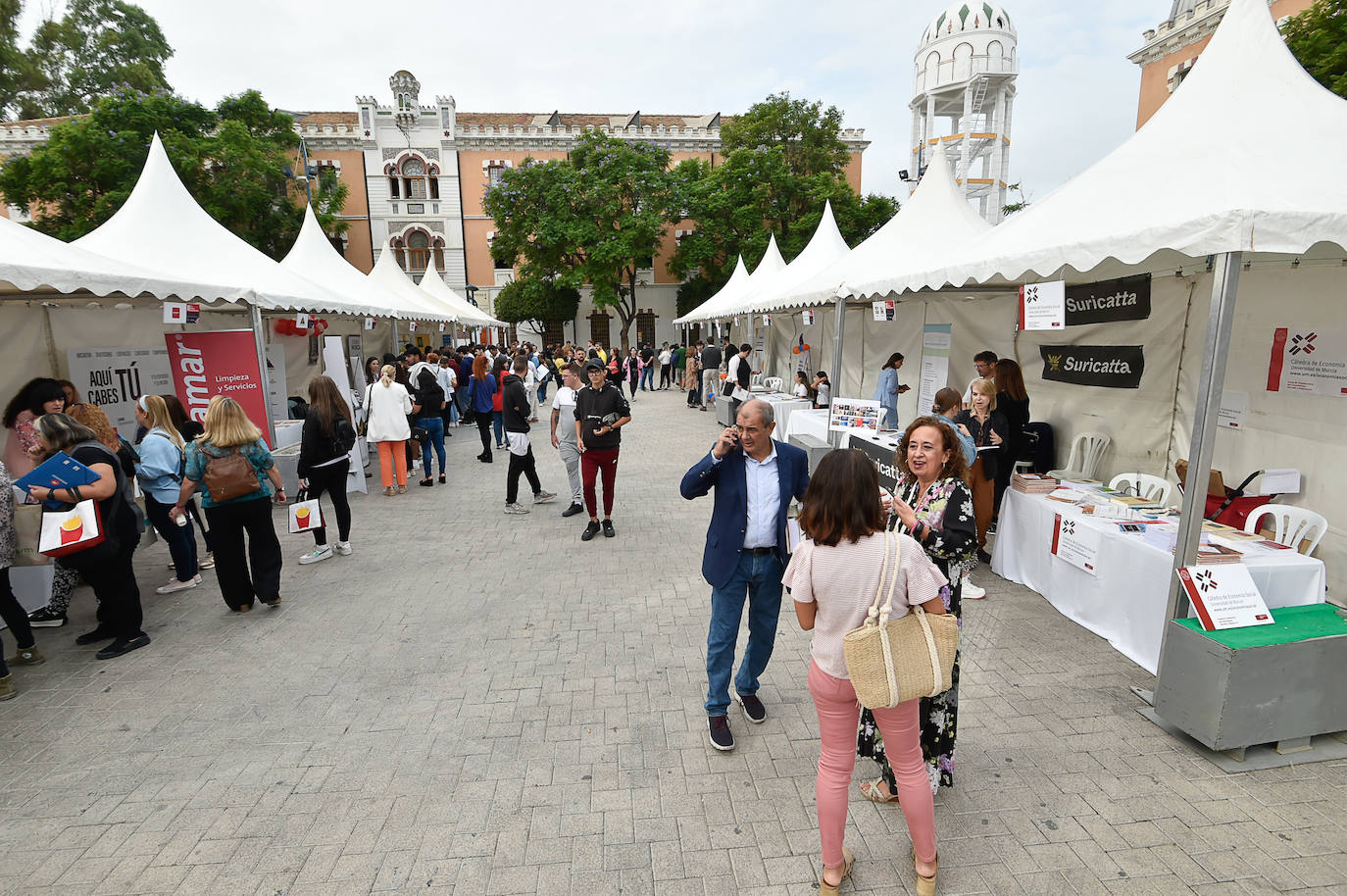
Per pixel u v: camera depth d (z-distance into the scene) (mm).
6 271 4730
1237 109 3797
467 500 8523
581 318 38312
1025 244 4402
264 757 3252
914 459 2721
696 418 16859
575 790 2975
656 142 37594
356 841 2686
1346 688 3107
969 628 4512
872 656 2070
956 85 24906
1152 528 4211
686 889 2426
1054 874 2451
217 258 8836
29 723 3559
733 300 17438
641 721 3521
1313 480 4582
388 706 3697
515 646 4414
